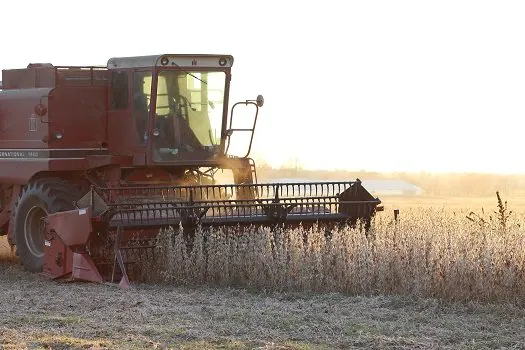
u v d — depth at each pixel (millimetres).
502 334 19547
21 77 33844
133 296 24594
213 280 26859
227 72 32469
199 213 27719
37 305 23250
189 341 18734
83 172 32125
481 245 24625
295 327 20219
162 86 31484
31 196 30797
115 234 27047
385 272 24781
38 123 32031
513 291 23156
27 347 17859
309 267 25641
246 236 27031
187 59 31609
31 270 31016
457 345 18469
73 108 32219
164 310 22266
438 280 23672
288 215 29062
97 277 26922
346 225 28359
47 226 28703
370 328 20078
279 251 26375
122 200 28609
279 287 25766
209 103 32312
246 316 21422
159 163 31562
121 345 18109
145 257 27516
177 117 31766
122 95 32469
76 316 21453
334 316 21500
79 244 27234
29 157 32375
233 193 31422
